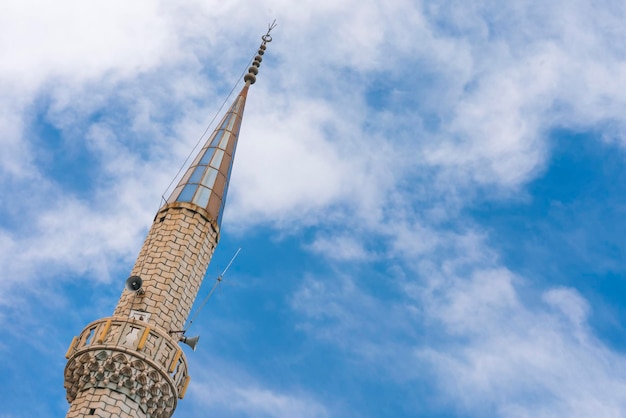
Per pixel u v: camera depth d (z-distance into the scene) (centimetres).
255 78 6756
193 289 5334
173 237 5409
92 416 4597
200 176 5838
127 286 5084
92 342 4866
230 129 6281
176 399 4934
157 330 4956
